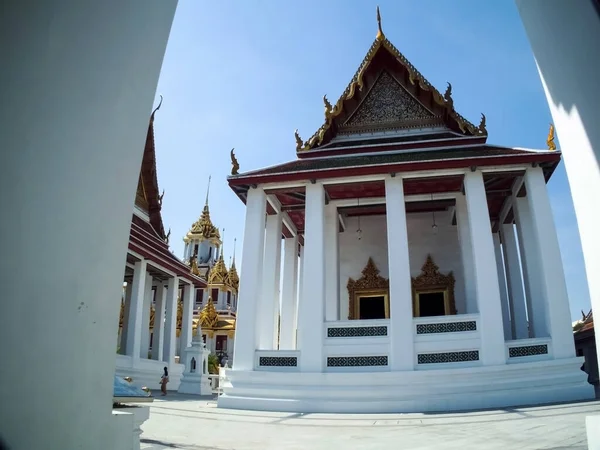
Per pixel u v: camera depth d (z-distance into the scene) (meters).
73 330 2.94
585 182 3.60
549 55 3.85
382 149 19.56
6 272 2.54
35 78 2.71
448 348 15.41
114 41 3.29
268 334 19.27
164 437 8.73
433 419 11.56
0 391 2.47
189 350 24.34
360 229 21.98
